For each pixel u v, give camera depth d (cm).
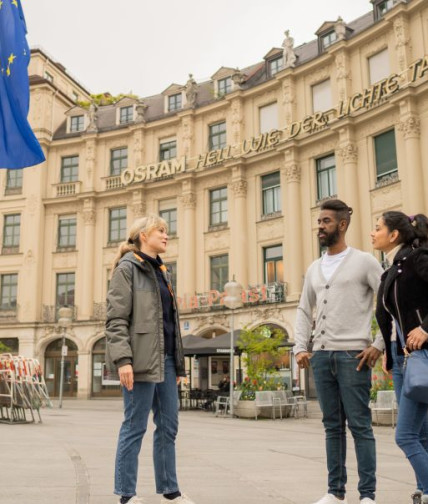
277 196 2823
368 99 2428
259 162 2878
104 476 521
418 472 354
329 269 418
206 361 2764
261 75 3100
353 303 403
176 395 403
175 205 3191
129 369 366
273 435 1046
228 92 3127
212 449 792
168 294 407
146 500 416
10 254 3456
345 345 394
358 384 388
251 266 2838
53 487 459
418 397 345
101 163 3466
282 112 2833
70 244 3447
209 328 2831
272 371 1720
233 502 412
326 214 420
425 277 363
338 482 390
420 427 363
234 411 1675
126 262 391
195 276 3027
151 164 3209
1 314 3394
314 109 2736
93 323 3212
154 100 3606
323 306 409
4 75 763
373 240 414
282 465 620
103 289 3303
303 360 421
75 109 3606
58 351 3325
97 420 1435
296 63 2873
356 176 2484
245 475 544
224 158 2972
